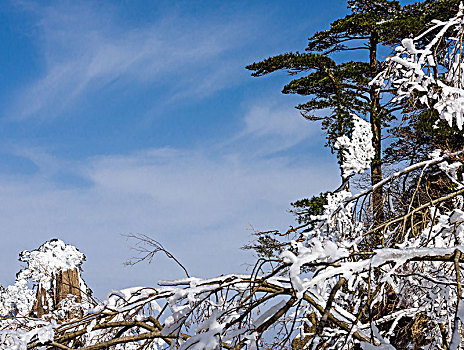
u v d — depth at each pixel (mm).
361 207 6559
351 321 4375
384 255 3848
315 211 15641
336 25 16203
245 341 3891
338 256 3951
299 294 3725
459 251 3869
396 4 16578
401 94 5691
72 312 5816
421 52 5594
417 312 5418
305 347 4684
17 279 7527
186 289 4371
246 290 4602
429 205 5652
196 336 3855
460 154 6449
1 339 4328
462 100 5297
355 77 15125
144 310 4953
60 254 7562
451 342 3504
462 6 5652
